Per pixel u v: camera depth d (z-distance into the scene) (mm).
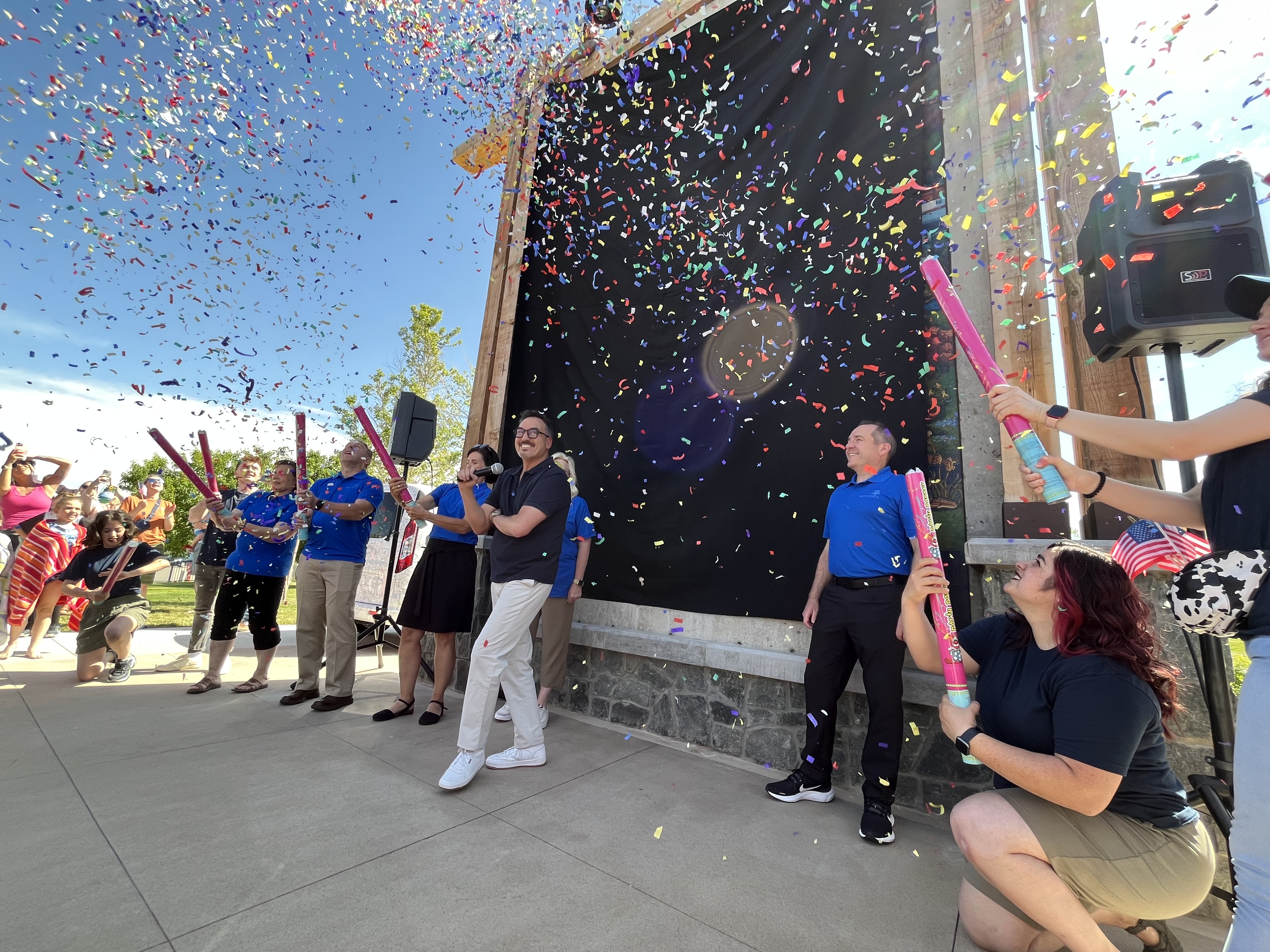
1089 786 1173
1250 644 1027
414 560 5695
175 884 1570
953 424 2646
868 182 3033
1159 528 1453
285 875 1638
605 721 3412
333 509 3432
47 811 1965
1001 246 2562
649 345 3805
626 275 4016
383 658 5188
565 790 2350
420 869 1701
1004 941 1373
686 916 1534
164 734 2816
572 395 4172
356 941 1371
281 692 3779
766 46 3631
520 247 4621
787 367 3156
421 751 2715
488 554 4113
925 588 1473
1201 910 1728
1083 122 2447
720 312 3496
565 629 3406
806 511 2951
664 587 3412
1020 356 2465
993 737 1473
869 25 3197
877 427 2479
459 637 4121
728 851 1911
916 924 1545
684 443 3506
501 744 2904
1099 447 2262
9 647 4652
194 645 4449
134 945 1320
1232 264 1656
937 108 2908
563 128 4594
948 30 2863
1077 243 2197
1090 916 1231
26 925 1375
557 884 1655
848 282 3008
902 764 2420
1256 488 1049
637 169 4105
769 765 2758
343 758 2570
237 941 1351
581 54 4520
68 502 5004
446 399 12000
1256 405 1029
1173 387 1739
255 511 3854
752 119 3568
